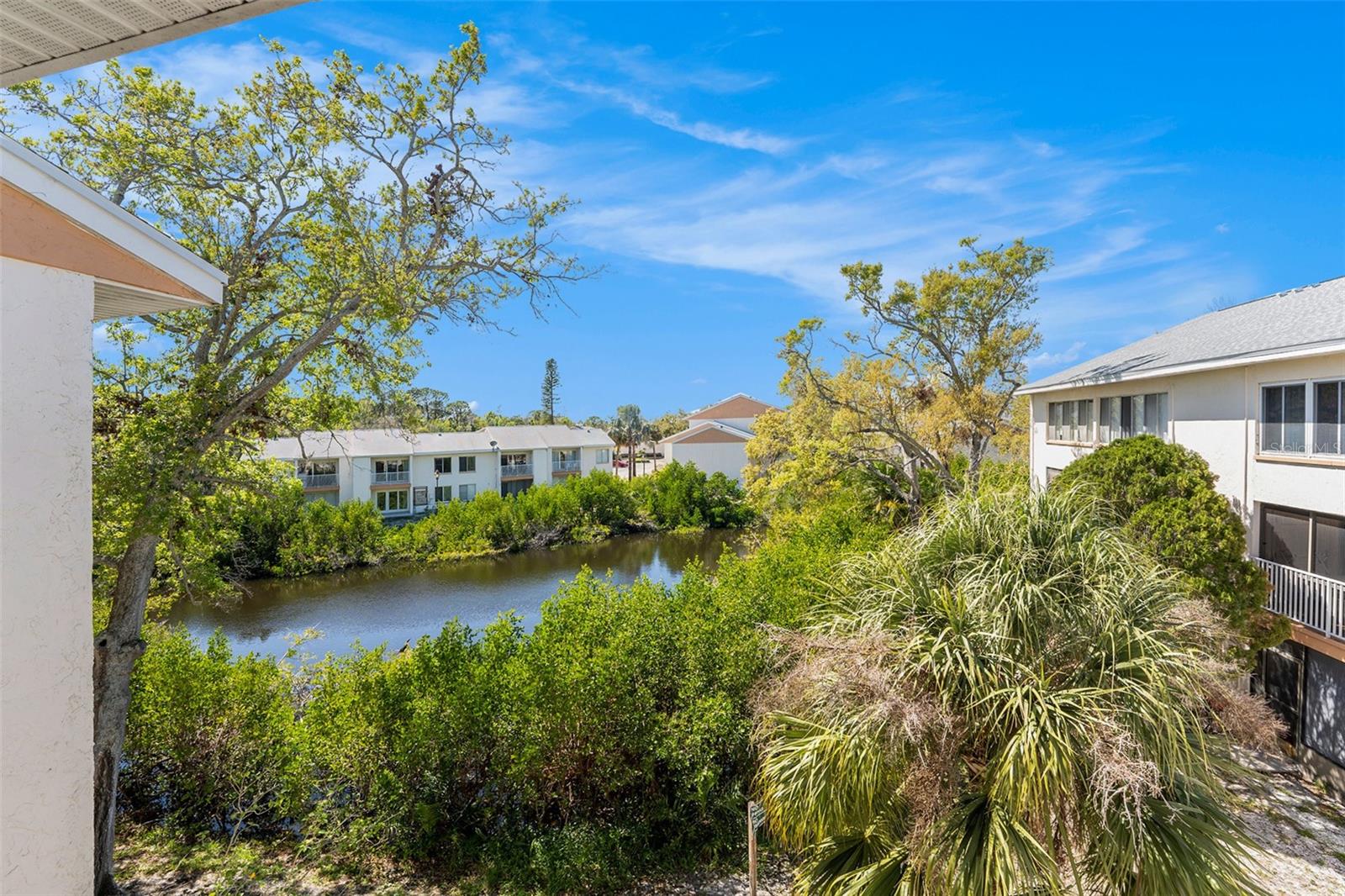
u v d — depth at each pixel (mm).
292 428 10359
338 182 9250
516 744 8391
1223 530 9461
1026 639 5020
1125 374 13508
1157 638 5148
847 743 4891
